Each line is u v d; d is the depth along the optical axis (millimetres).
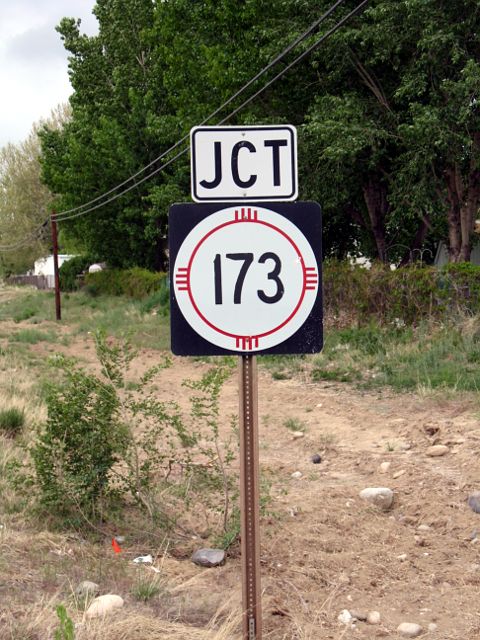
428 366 13219
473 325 14164
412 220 24062
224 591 5113
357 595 5270
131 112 34844
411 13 16641
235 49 22375
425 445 9039
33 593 4664
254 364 3811
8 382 13375
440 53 17016
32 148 61344
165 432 9852
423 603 5180
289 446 9742
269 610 4867
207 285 3775
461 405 10641
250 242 3781
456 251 19641
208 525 6332
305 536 6309
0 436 9305
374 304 16438
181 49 25094
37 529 6094
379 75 19609
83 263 44656
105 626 4133
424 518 6812
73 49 36906
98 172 35062
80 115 36438
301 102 21484
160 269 37969
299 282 3779
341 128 17766
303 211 3773
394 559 5934
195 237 3768
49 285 62438
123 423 6637
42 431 9273
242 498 3828
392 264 27906
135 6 34812
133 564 5504
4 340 23031
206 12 23547
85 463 6438
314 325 3781
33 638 3992
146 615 4523
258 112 21766
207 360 17422
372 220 22922
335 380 13758
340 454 9062
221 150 3773
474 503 6809
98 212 35969
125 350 6820
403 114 19188
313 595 5230
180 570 5492
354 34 17859
